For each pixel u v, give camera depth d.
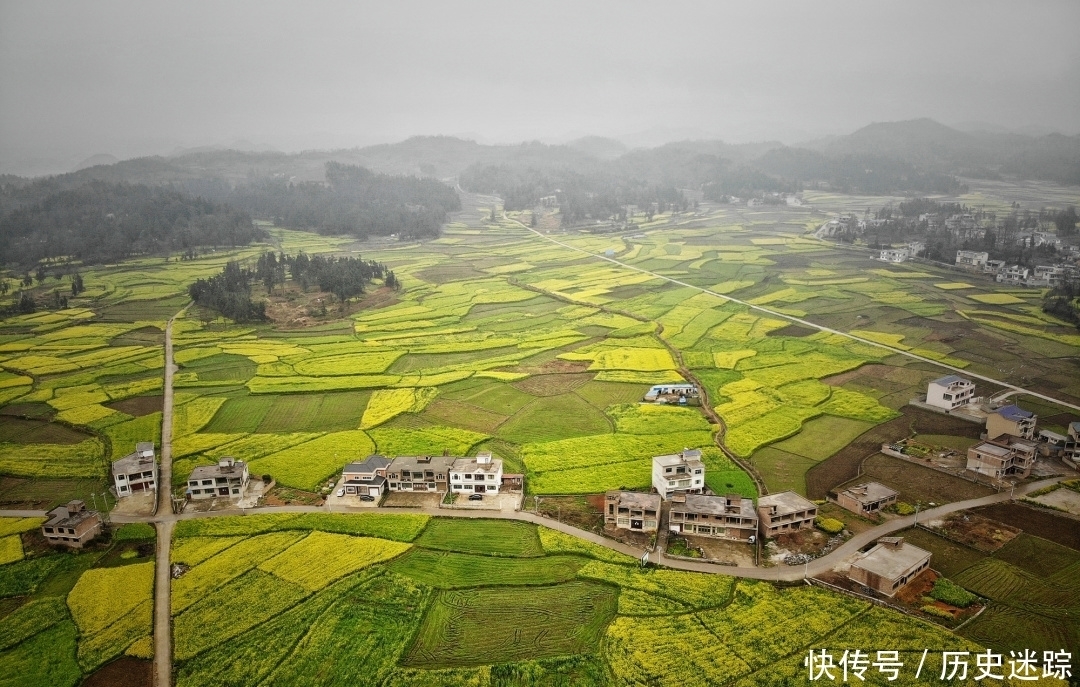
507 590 76.50
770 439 113.12
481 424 125.00
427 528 89.50
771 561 80.06
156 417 130.75
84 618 72.88
